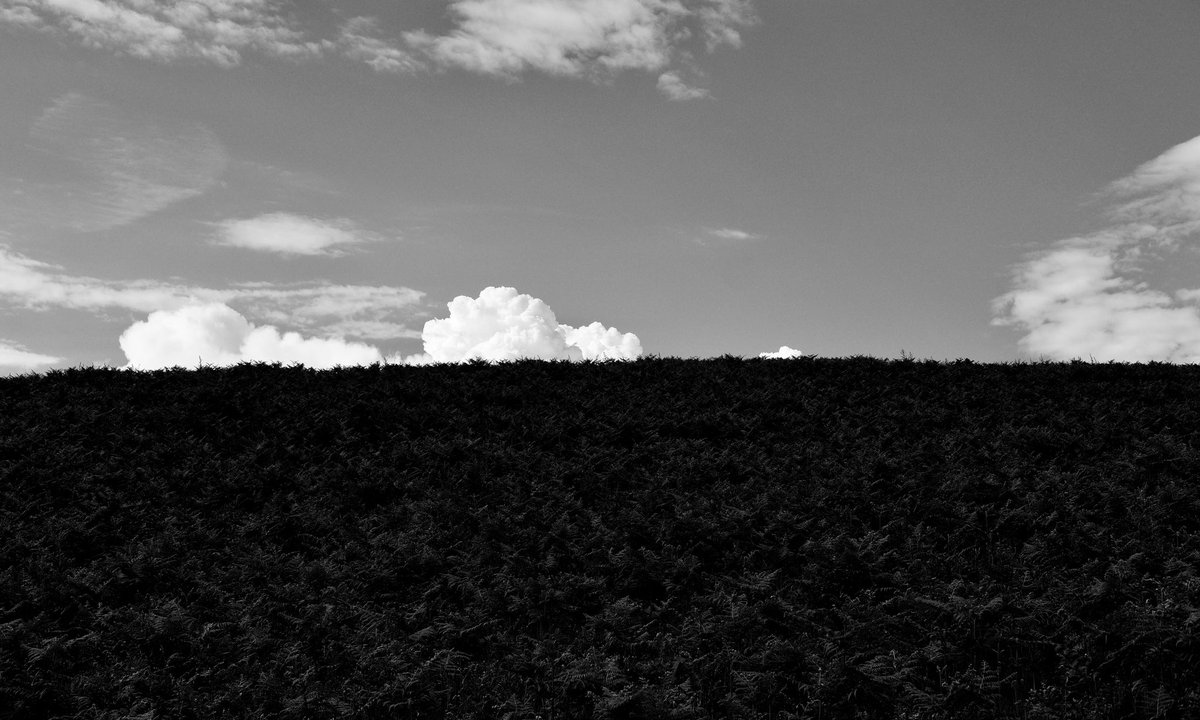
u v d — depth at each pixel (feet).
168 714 29.76
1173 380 75.36
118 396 66.80
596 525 45.06
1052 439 57.62
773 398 69.21
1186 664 30.83
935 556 41.65
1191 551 40.29
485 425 64.18
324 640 34.76
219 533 46.57
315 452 58.49
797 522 45.34
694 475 53.83
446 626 35.55
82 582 38.68
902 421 64.13
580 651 33.76
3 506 49.08
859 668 30.48
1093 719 28.84
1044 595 35.94
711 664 32.60
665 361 81.51
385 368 77.41
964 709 29.40
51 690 30.22
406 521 48.78
